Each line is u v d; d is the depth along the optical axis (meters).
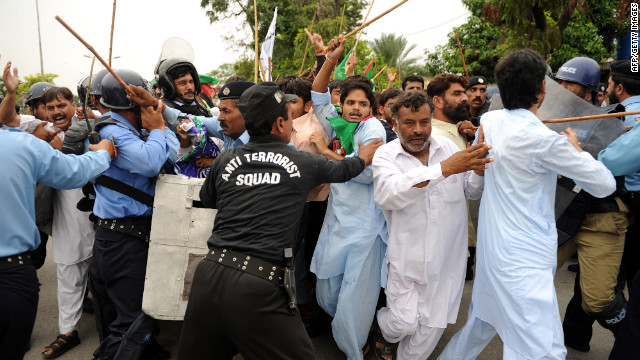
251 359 1.92
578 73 3.20
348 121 3.03
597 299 2.79
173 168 2.99
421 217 2.51
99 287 2.75
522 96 2.24
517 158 2.15
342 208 2.80
